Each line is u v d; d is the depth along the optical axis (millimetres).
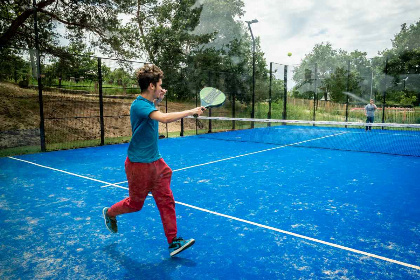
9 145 10984
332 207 4262
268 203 4438
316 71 20672
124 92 13727
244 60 23391
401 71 17719
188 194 4902
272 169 6867
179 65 20969
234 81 18844
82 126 14820
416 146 10992
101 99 11352
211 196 4789
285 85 19969
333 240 3180
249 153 9203
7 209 4195
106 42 16562
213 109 17719
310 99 21156
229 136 14375
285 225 3600
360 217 3863
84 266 2672
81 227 3568
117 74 13555
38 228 3537
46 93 15203
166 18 20859
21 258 2818
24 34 13891
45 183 5633
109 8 15859
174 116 2488
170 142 11977
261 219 3799
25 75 13031
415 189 5211
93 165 7434
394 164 7543
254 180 5840
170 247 2746
